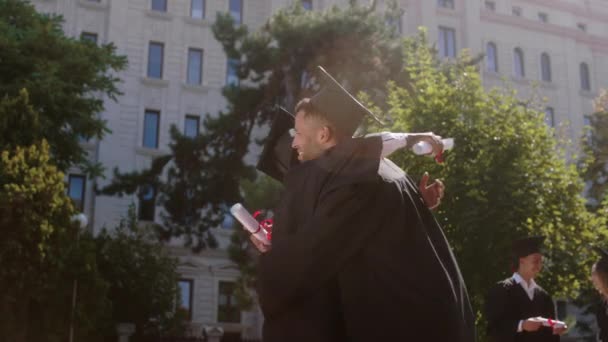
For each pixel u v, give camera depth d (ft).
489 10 147.33
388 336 5.83
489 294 20.29
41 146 59.62
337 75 74.84
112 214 112.47
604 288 19.86
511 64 144.87
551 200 32.50
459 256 31.07
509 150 33.22
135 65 119.96
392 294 5.89
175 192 80.79
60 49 73.31
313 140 6.82
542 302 20.29
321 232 5.88
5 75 71.00
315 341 5.93
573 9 156.97
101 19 120.26
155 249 81.41
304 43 74.08
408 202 6.35
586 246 32.22
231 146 82.33
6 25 71.61
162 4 124.36
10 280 53.06
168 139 119.03
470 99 35.88
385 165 6.84
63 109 71.67
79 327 56.85
